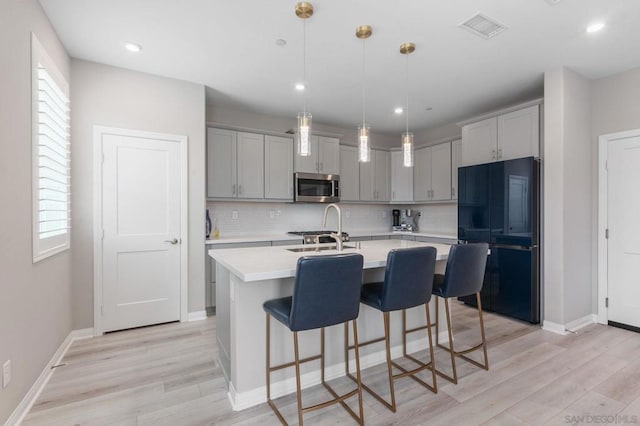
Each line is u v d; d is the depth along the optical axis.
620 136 3.09
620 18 2.22
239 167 4.06
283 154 4.38
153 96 3.15
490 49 2.66
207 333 3.00
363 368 2.37
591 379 2.17
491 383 2.13
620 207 3.11
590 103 3.26
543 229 3.19
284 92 3.64
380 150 5.34
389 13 2.17
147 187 3.13
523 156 3.41
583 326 3.16
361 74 3.16
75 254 2.83
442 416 1.79
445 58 2.82
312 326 1.63
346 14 2.18
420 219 5.52
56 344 2.40
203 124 3.39
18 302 1.76
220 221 4.23
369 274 2.52
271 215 4.63
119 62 2.90
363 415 1.79
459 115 4.47
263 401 1.95
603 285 3.22
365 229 5.50
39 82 2.06
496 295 3.51
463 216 3.91
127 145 3.04
